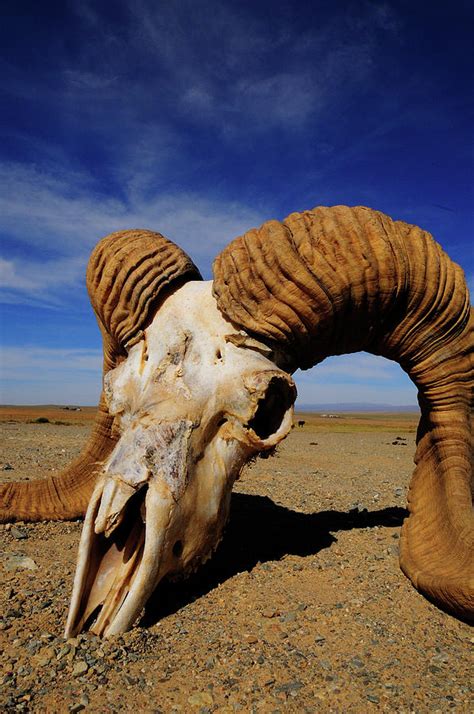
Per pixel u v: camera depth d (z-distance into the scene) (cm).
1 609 36
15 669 29
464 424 46
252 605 38
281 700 27
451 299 44
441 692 28
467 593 34
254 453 43
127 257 46
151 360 44
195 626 35
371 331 45
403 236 43
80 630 33
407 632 34
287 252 41
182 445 38
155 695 27
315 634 34
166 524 35
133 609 34
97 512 36
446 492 44
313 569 44
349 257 41
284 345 44
